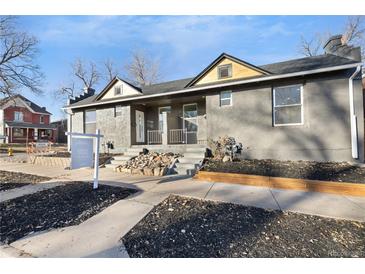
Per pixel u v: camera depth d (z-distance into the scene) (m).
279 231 2.97
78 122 13.05
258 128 8.14
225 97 8.86
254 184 5.57
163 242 2.72
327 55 9.35
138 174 7.13
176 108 11.88
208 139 8.80
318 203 4.12
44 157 10.23
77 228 3.16
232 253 2.48
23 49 21.44
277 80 7.90
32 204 4.21
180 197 4.53
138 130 11.81
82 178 6.63
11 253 2.57
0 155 14.56
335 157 7.09
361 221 3.27
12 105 31.03
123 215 3.62
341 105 7.06
